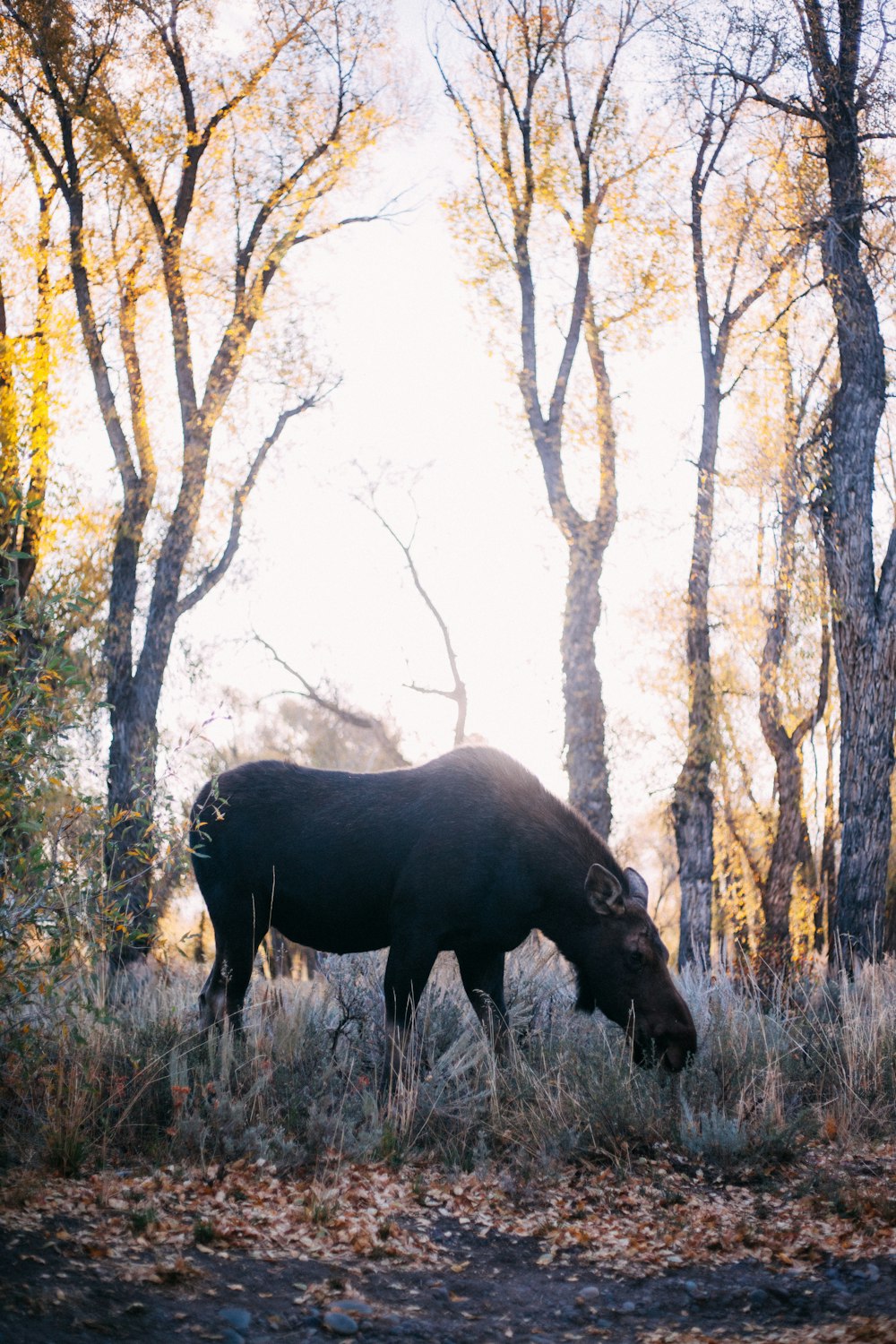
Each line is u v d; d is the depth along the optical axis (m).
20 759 5.98
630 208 18.59
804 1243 5.30
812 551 16.78
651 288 18.58
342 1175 5.96
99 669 16.92
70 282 17.41
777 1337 4.38
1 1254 4.52
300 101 18.72
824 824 25.78
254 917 7.93
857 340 14.93
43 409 15.23
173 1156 6.02
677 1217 5.66
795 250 16.56
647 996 7.20
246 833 7.90
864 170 15.78
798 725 23.34
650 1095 6.96
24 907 6.05
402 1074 7.09
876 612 14.55
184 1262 4.68
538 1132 6.55
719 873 25.17
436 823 7.48
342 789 7.94
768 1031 8.17
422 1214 5.64
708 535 19.69
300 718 31.48
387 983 7.48
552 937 7.58
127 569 17.47
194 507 17.92
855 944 14.00
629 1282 5.01
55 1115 5.88
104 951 6.65
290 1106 6.68
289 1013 8.02
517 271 19.17
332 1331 4.34
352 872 7.69
